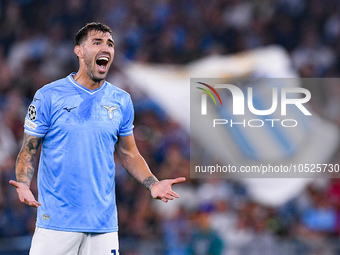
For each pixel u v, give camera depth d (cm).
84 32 1652
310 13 5406
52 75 4712
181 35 5159
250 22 5347
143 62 4906
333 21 5378
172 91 4312
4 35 4953
